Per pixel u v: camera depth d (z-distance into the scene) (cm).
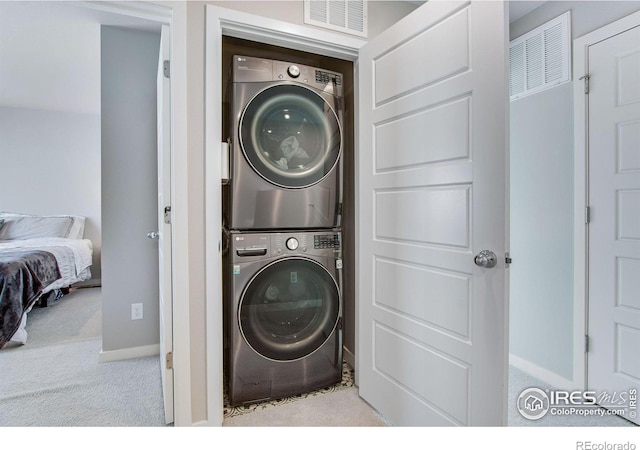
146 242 236
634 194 159
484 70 116
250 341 170
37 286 265
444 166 131
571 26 184
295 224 182
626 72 161
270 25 158
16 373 208
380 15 185
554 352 193
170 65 145
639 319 157
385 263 162
